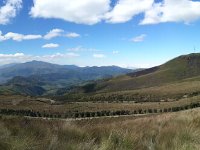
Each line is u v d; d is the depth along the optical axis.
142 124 11.61
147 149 7.21
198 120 11.94
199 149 7.18
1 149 5.35
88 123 9.75
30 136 6.45
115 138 7.15
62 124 8.41
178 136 8.20
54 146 5.89
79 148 6.15
